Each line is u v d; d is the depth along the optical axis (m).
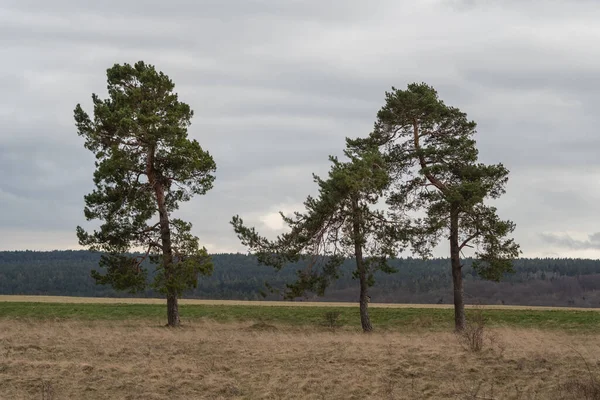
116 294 161.25
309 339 25.02
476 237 32.56
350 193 31.30
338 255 32.72
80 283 169.62
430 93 34.19
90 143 33.97
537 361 18.56
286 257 32.97
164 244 33.72
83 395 15.30
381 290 139.50
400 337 26.67
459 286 32.91
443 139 34.38
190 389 16.02
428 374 17.48
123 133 33.12
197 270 33.09
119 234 33.41
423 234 32.69
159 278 32.78
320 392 15.81
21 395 15.10
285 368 18.45
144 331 28.08
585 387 14.98
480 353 20.11
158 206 34.22
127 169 33.03
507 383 16.42
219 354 20.75
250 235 33.22
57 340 23.03
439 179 33.84
